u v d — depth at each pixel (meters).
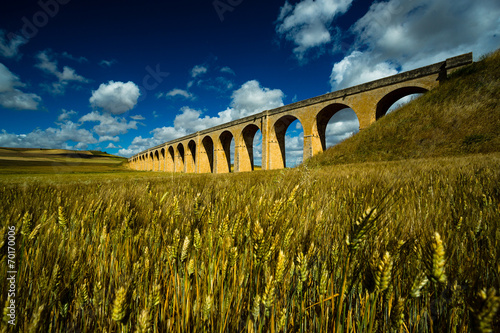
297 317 0.74
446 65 19.45
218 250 0.98
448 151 13.82
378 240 0.88
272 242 0.68
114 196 2.27
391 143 17.34
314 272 0.81
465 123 14.68
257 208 1.34
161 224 1.40
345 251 0.92
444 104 17.16
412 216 1.21
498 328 0.38
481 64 17.39
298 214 1.29
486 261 0.83
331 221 1.31
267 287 0.58
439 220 1.20
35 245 0.97
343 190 2.35
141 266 0.85
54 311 0.69
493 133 12.91
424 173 3.72
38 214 1.46
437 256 0.41
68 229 1.25
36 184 3.95
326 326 0.63
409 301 0.70
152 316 0.63
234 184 3.19
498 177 2.36
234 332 0.72
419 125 17.03
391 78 22.17
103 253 1.05
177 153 58.94
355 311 0.70
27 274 0.83
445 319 0.67
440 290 0.74
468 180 2.46
